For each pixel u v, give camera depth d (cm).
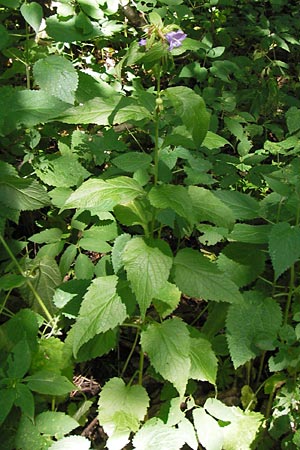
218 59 159
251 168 111
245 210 82
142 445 71
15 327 77
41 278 88
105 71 128
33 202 87
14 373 70
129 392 74
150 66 66
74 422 71
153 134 106
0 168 85
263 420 81
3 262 95
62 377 71
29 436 70
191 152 110
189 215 63
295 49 186
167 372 68
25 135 100
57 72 91
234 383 88
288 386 79
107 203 84
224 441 78
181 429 74
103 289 71
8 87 94
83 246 86
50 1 125
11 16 136
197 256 72
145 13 149
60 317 85
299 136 103
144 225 71
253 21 171
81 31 98
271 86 147
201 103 64
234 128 118
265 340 75
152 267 65
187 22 162
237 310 77
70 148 104
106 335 77
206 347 74
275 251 71
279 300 89
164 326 71
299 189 77
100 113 70
